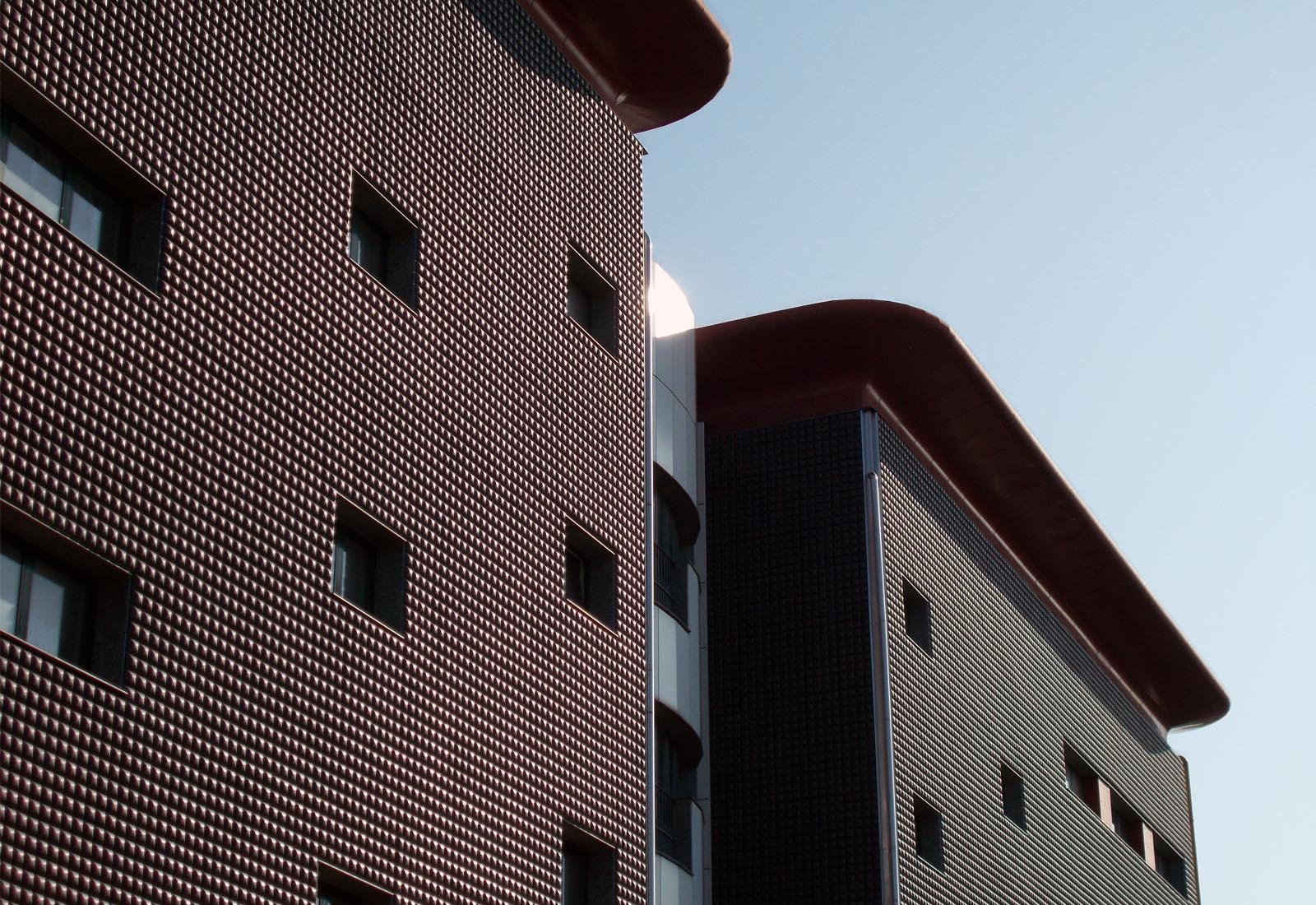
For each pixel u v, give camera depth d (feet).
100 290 54.03
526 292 77.51
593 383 81.35
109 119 56.13
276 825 56.03
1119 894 134.21
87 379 52.85
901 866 98.73
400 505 65.77
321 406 62.64
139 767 51.44
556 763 71.87
